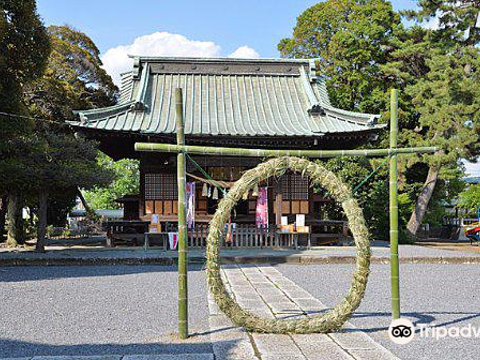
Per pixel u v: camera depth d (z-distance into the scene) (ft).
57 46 82.58
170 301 24.61
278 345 16.47
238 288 28.17
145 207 52.11
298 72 62.28
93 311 22.29
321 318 18.08
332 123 52.54
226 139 48.88
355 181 73.26
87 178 42.22
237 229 48.47
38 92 73.67
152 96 56.80
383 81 89.81
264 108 56.13
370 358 14.99
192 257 40.34
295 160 18.84
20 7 42.63
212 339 17.31
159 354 15.53
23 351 16.14
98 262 39.52
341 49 88.38
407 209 84.07
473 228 69.56
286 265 39.27
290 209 53.31
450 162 69.31
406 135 77.36
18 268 37.88
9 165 39.83
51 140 43.32
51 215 90.27
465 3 76.02
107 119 50.39
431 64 67.97
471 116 65.67
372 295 26.27
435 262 41.22
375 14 87.71
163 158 52.42
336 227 72.64
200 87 59.41
